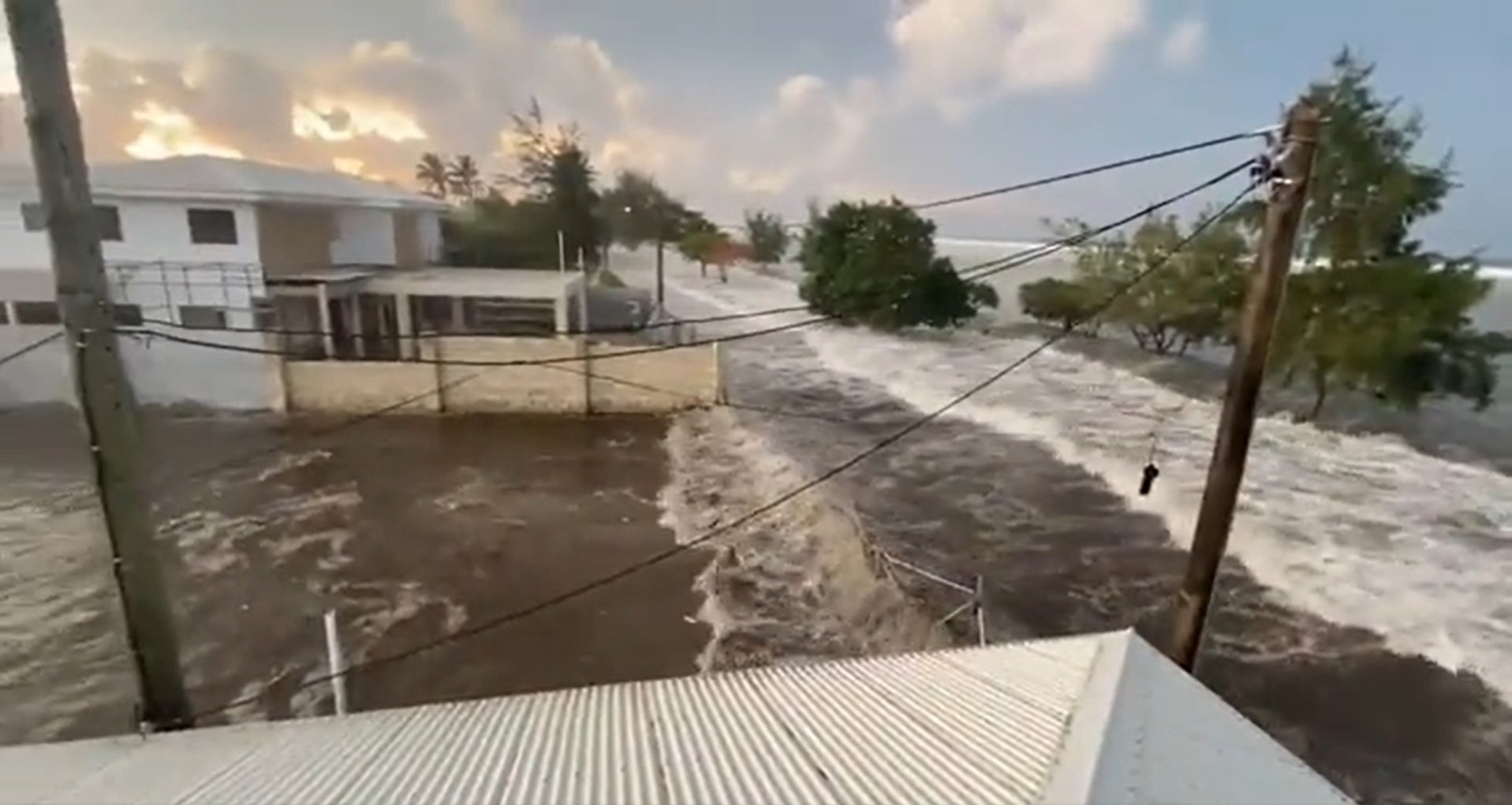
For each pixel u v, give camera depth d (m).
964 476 17.98
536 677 10.12
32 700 9.64
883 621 11.23
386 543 14.28
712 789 3.06
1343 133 21.25
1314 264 22.17
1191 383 26.28
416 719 4.93
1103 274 32.53
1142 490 9.92
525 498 16.45
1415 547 14.12
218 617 11.66
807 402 24.47
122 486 6.38
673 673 10.19
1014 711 3.56
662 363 21.98
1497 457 18.84
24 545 14.09
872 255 36.78
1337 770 8.67
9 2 5.57
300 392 21.83
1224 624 11.64
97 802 3.83
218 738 5.12
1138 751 2.92
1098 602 12.38
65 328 6.08
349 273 26.20
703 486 17.06
